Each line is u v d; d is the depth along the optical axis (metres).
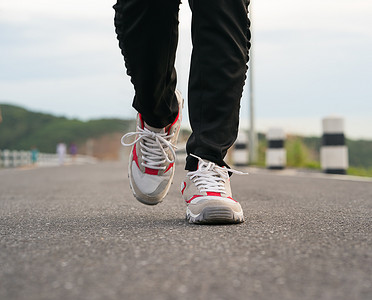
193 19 1.88
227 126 1.93
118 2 1.76
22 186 4.90
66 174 7.63
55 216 2.26
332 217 2.09
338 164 6.29
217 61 1.87
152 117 1.99
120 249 1.40
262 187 4.13
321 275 1.11
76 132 80.88
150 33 1.74
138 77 1.83
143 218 2.11
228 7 1.84
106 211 2.44
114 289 1.02
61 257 1.31
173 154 2.11
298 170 7.67
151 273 1.14
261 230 1.70
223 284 1.05
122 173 7.48
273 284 1.05
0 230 1.82
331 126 6.27
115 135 78.88
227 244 1.44
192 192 1.93
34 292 1.01
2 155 15.52
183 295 0.98
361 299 0.95
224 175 1.94
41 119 86.69
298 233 1.63
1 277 1.13
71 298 0.97
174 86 1.95
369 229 1.73
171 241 1.50
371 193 3.53
